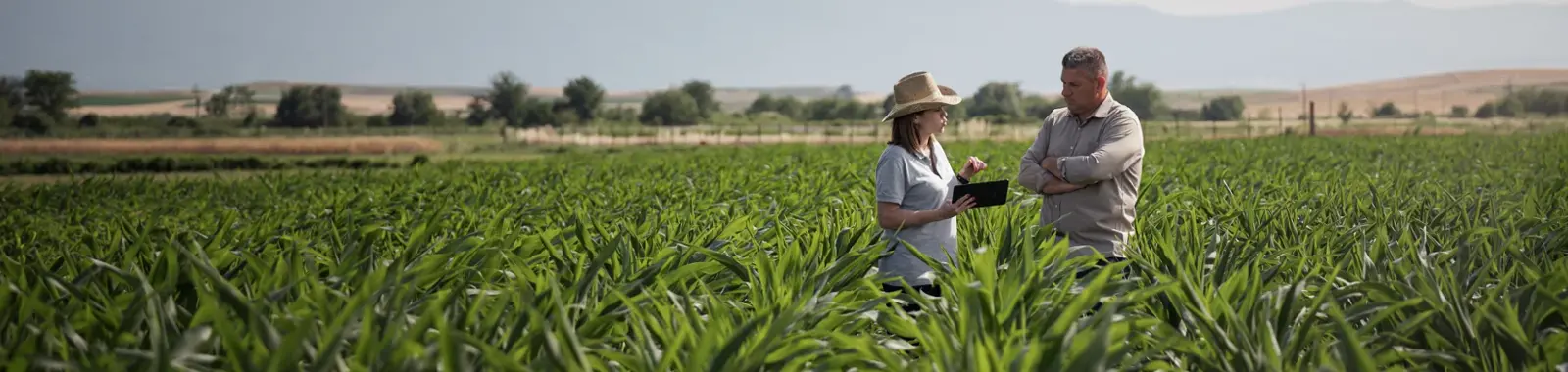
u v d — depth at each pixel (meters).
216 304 3.96
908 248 6.05
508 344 4.46
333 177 22.73
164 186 18.59
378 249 7.52
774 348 4.49
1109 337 3.80
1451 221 8.65
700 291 5.90
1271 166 19.09
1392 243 6.97
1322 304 5.45
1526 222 7.82
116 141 97.69
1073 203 6.98
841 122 132.88
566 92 158.50
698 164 24.09
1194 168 17.11
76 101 135.50
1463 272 5.87
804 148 34.47
